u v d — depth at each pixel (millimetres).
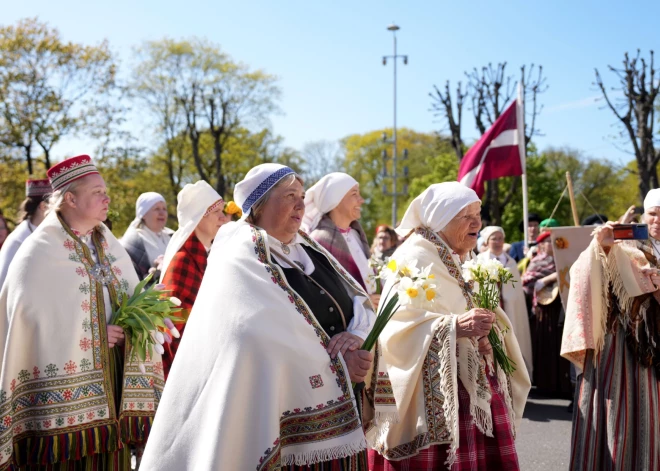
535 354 8859
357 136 57812
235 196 3207
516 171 10164
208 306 2828
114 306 3906
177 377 2811
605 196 45781
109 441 3654
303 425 2760
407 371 3656
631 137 24844
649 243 4840
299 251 3197
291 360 2750
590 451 4457
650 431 4418
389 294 3797
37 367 3545
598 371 4500
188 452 2686
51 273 3631
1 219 6867
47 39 25562
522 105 10188
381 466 3881
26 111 25453
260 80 35594
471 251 4363
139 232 7281
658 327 4504
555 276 8594
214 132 35500
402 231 4285
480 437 3654
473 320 3592
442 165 36562
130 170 28500
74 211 3857
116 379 3857
